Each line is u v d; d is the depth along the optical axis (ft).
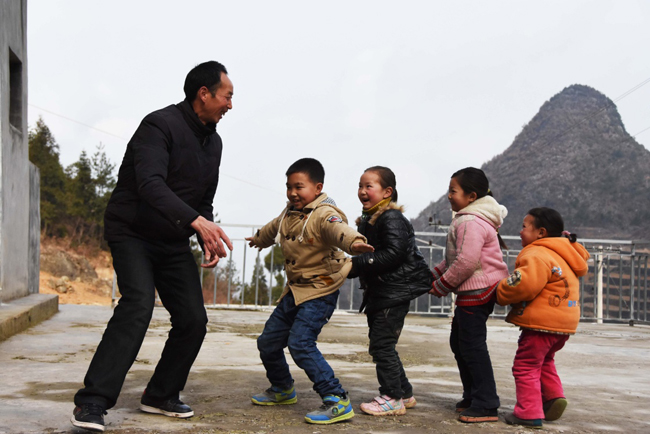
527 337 10.37
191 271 10.03
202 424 9.39
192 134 9.82
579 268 10.58
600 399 12.63
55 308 28.14
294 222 10.50
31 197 31.40
